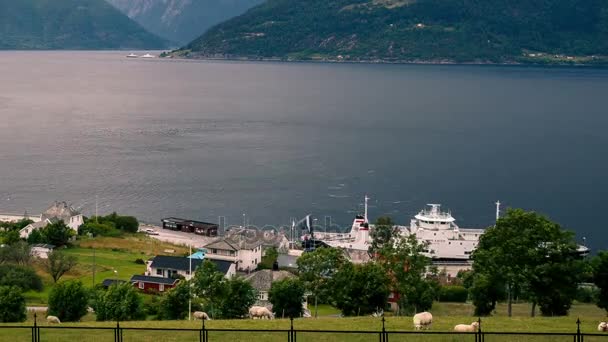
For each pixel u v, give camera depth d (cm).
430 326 6097
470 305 10094
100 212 18962
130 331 5759
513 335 5616
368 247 13838
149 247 14850
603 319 6500
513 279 7750
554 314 7906
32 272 10762
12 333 5716
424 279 9419
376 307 8762
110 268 12369
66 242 14462
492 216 19050
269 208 19400
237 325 6062
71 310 8188
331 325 6119
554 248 7869
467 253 13800
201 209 19312
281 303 8762
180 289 8619
